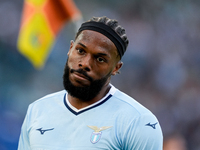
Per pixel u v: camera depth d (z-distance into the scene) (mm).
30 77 45250
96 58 6469
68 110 6852
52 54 45750
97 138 6336
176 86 44625
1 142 34312
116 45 6578
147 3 51281
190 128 38281
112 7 52562
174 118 40062
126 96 7031
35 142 6680
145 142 6348
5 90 43969
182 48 47781
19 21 47875
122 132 6391
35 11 14281
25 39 14234
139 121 6469
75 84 6543
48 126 6746
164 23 50031
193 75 45562
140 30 49812
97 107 6758
